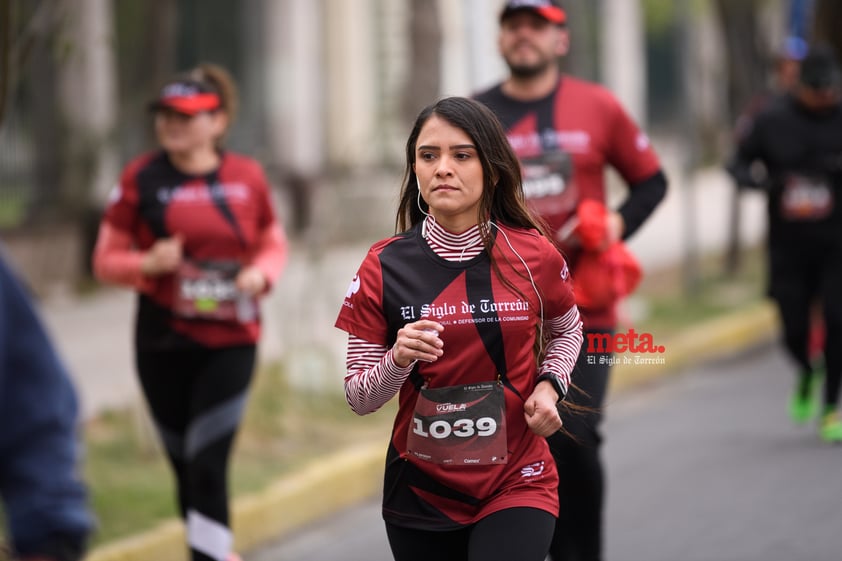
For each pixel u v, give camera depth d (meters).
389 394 11.43
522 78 16.83
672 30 97.69
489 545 11.43
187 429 18.34
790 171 24.89
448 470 11.67
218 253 17.91
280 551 21.14
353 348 11.77
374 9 54.59
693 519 20.84
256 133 53.78
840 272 24.78
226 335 17.78
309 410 27.83
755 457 24.70
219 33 52.62
